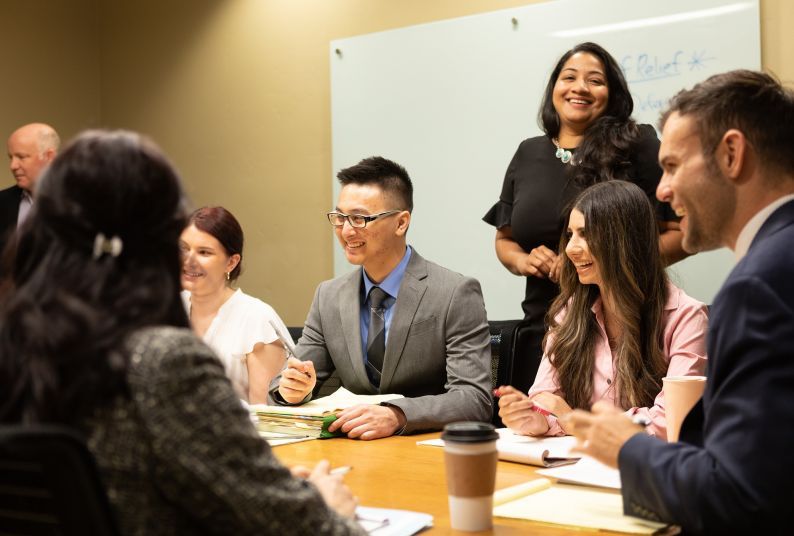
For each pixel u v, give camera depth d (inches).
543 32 142.6
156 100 194.1
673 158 48.5
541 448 64.6
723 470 40.1
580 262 82.4
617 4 135.7
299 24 173.2
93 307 32.4
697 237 49.0
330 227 168.4
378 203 93.8
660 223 100.7
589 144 102.0
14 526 32.6
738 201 46.9
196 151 187.9
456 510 45.9
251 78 179.8
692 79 129.6
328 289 100.3
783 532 39.3
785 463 39.0
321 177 169.8
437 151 154.0
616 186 82.1
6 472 30.7
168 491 31.5
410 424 79.1
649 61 133.0
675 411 59.5
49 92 193.9
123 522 31.3
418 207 155.9
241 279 180.1
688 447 43.8
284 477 33.5
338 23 167.5
